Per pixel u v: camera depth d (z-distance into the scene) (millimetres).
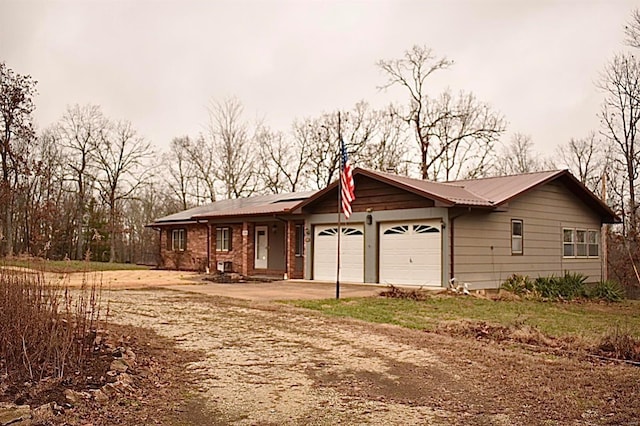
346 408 4898
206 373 5973
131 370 5684
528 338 8234
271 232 23422
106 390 4902
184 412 4680
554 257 19500
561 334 8969
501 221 17344
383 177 16859
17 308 5559
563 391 5477
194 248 26578
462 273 15844
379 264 17406
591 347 7676
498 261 17109
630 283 22359
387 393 5383
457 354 7137
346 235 18438
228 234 24547
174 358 6562
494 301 14016
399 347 7547
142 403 4832
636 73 24719
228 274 20828
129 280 18453
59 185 29969
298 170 41281
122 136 38469
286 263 20672
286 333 8500
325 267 19094
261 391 5367
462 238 15930
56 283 8289
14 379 4992
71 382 5047
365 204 17781
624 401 5152
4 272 6023
